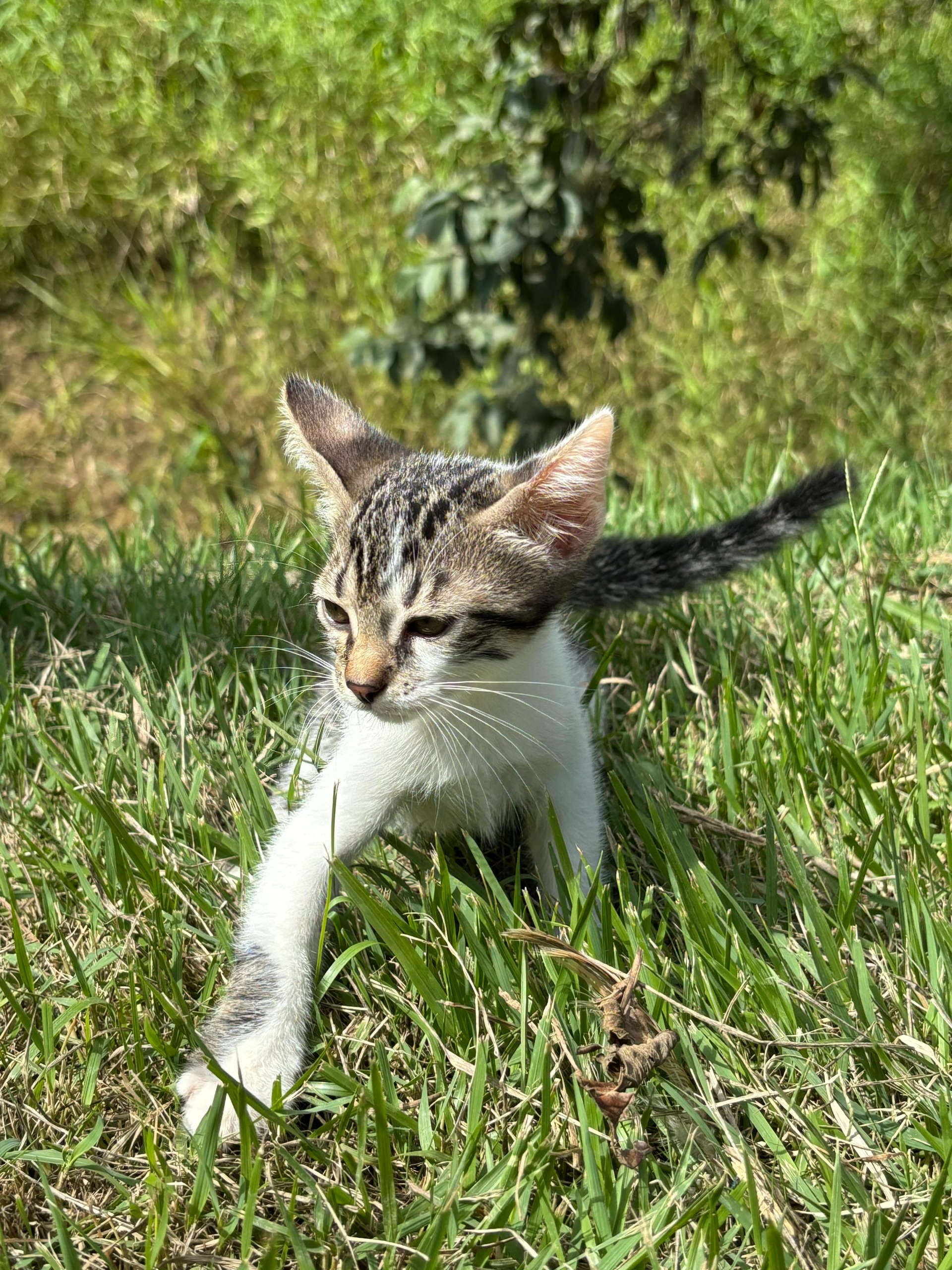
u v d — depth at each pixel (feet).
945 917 2.57
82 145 6.39
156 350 5.87
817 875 2.67
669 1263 2.33
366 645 2.64
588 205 4.25
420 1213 2.36
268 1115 2.40
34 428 5.77
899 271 5.96
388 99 6.50
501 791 2.72
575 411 5.61
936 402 5.38
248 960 2.58
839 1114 2.41
